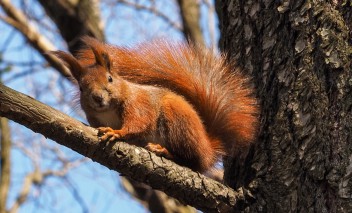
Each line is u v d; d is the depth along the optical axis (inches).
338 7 299.3
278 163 294.5
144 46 348.8
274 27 317.7
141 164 277.6
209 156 324.2
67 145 270.1
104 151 272.7
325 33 296.8
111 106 329.1
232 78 332.2
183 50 345.1
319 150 283.7
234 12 339.9
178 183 282.7
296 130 293.7
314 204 278.4
